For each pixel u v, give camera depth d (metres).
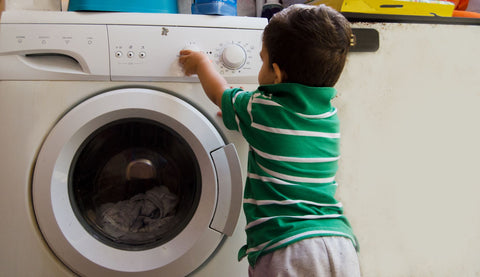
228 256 0.82
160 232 0.82
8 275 0.75
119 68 0.77
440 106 1.01
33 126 0.76
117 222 0.83
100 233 0.80
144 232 0.83
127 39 0.78
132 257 0.77
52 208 0.73
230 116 0.73
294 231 0.66
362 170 0.97
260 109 0.69
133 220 0.83
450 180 1.03
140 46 0.78
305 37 0.67
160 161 0.84
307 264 0.64
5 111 0.75
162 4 0.84
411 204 1.00
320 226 0.68
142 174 0.85
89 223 0.80
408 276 1.00
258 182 0.73
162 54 0.79
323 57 0.68
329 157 0.72
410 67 0.99
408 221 1.00
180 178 0.85
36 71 0.76
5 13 0.76
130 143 0.83
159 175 0.85
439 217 1.02
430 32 1.00
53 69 0.77
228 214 0.79
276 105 0.69
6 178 0.75
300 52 0.68
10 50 0.74
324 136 0.72
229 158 0.79
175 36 0.79
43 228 0.74
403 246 1.00
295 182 0.70
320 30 0.67
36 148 0.76
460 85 1.02
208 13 0.82
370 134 0.98
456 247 1.03
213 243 0.79
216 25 0.80
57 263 0.77
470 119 1.03
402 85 0.99
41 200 0.73
